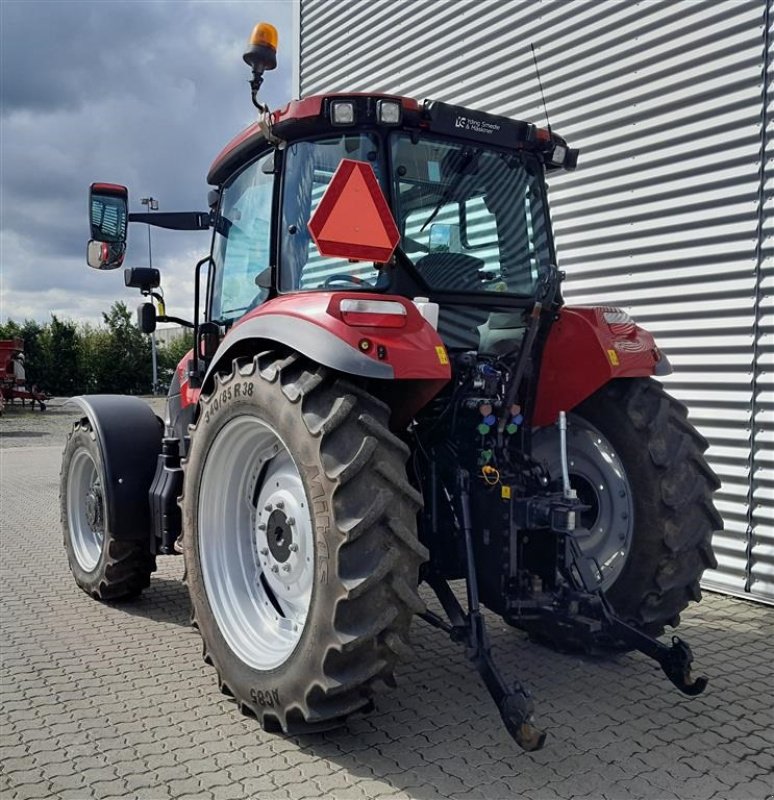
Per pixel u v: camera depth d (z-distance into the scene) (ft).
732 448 15.24
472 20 20.25
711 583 15.72
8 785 8.16
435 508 10.38
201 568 10.55
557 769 8.52
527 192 11.57
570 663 11.64
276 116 10.43
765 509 14.80
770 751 8.95
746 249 14.90
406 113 10.09
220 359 10.59
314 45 25.85
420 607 8.38
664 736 9.30
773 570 14.73
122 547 14.01
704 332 15.60
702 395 15.67
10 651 12.25
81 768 8.52
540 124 18.69
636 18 16.56
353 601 8.19
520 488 9.87
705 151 15.49
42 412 76.13
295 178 10.55
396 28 22.57
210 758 8.75
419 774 8.40
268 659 9.49
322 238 8.50
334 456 8.38
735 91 15.01
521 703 8.09
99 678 11.13
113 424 14.24
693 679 9.93
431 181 10.53
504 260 11.28
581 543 11.73
